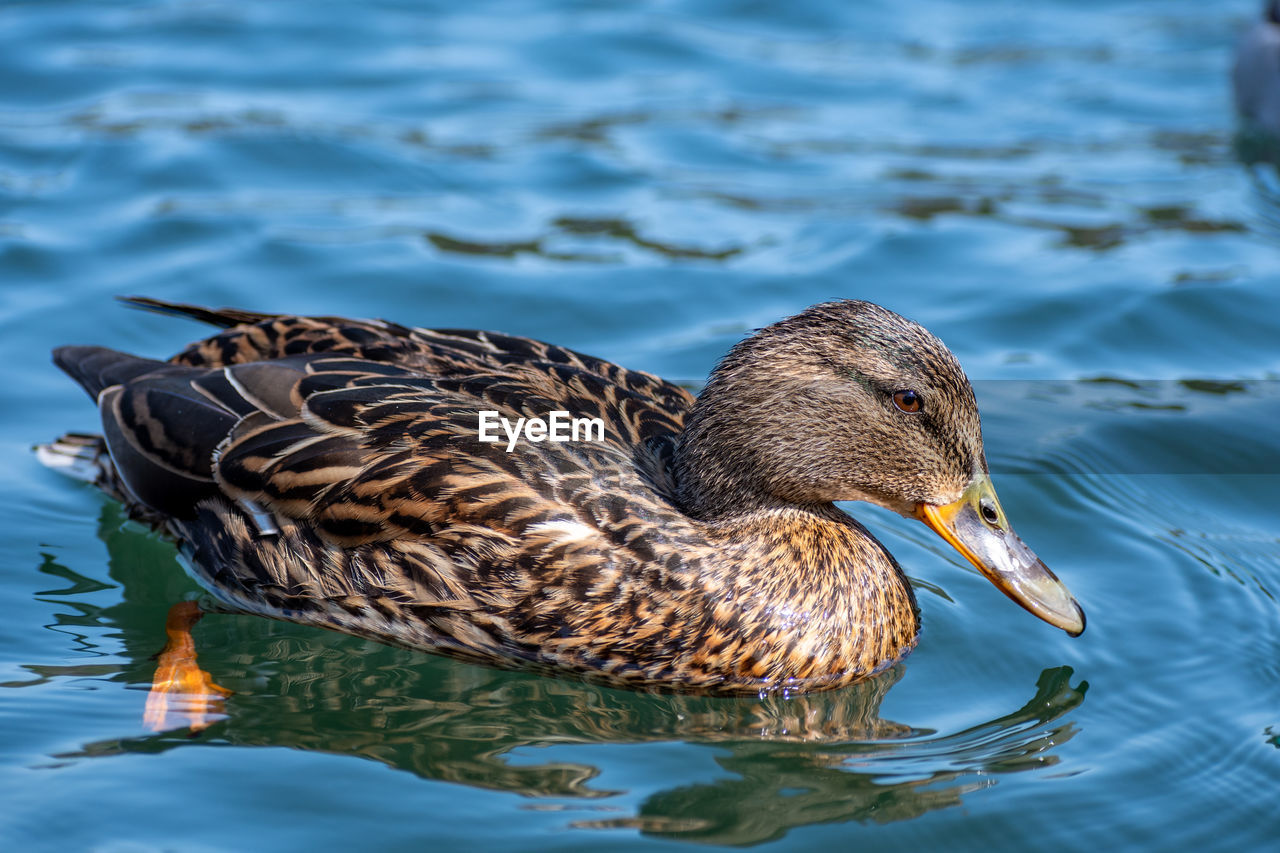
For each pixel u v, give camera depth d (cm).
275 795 870
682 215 1673
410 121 1872
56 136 1761
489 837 832
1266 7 2045
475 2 2273
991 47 2205
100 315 1433
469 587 974
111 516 1184
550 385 1055
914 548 1180
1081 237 1639
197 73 1967
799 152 1847
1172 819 855
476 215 1659
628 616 968
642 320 1463
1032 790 884
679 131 1880
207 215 1616
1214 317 1481
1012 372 1398
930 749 931
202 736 935
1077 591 1104
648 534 979
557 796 876
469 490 980
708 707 986
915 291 1525
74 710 957
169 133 1778
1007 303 1502
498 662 1004
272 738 936
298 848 820
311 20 2162
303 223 1614
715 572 980
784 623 985
